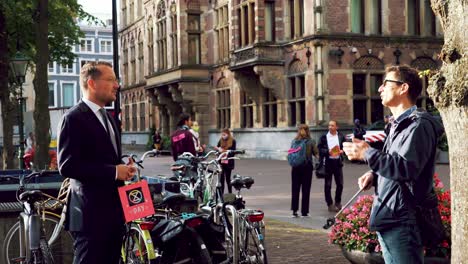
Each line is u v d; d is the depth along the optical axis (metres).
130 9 49.47
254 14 27.86
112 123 4.65
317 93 24.39
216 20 34.03
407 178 3.53
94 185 4.39
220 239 5.96
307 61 25.02
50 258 5.72
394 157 3.55
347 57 24.64
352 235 5.79
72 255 6.40
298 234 9.12
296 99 26.11
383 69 25.20
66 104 64.06
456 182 3.12
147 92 42.25
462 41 3.05
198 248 5.60
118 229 4.48
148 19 42.62
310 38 24.50
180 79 34.75
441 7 3.19
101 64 4.53
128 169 4.39
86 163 4.35
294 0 26.11
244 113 31.19
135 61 48.47
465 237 3.09
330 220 5.46
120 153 4.72
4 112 16.56
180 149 12.66
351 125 24.69
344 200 12.88
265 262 5.82
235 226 6.04
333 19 24.53
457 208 3.13
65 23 21.61
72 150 4.33
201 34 35.53
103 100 4.53
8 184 7.02
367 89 25.05
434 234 3.71
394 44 25.27
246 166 23.27
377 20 25.39
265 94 28.88
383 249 3.86
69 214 4.46
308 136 10.91
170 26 37.16
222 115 33.81
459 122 3.08
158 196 7.08
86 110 4.46
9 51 19.69
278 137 27.44
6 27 17.89
